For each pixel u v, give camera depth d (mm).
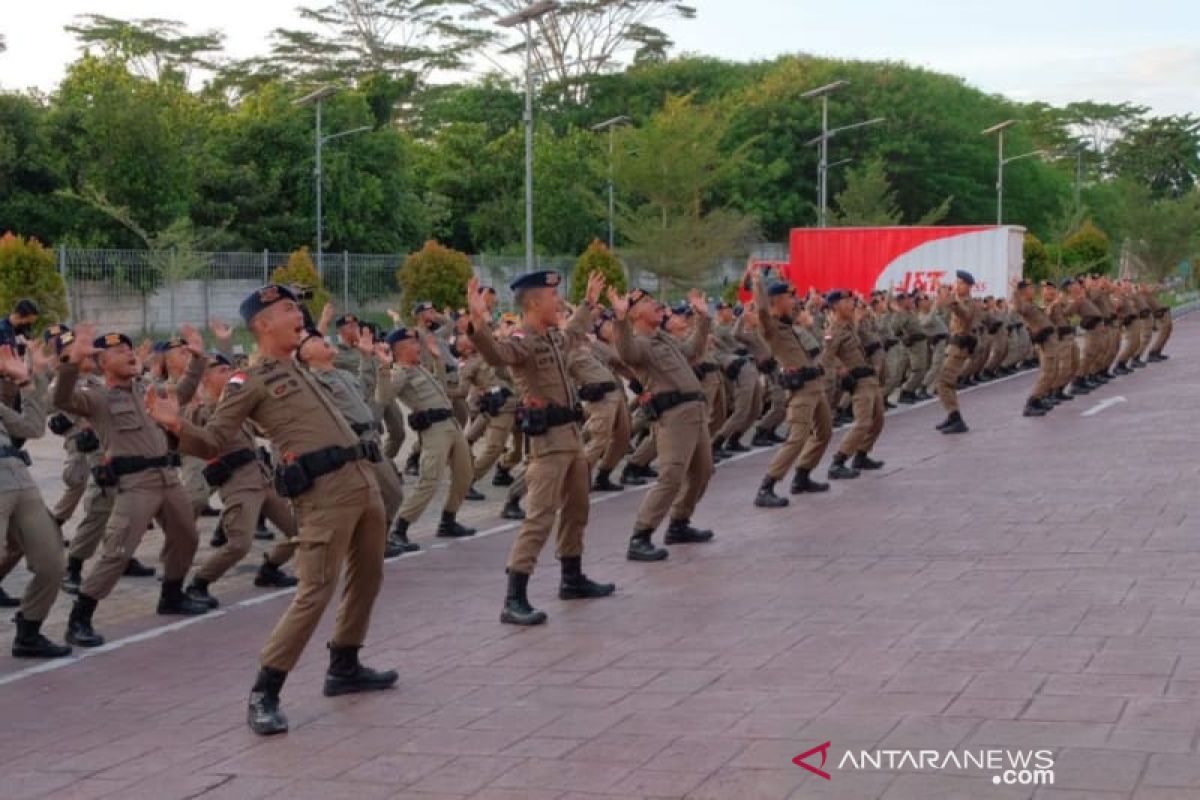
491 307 13250
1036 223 64875
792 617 7855
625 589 9039
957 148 59094
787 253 52750
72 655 8273
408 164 47656
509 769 5590
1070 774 4992
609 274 32781
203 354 8969
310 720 6559
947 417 17578
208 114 43969
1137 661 6383
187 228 34562
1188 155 93938
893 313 21062
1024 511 10875
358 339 11625
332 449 6492
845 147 57781
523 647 7672
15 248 24547
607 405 11109
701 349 10609
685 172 39812
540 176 49062
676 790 5176
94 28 59938
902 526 10602
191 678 7625
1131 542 9297
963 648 6859
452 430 11414
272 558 10047
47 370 9031
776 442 17609
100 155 37750
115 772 5984
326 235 42375
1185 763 5008
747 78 63906
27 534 8008
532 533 8320
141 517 8594
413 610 8898
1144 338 25859
